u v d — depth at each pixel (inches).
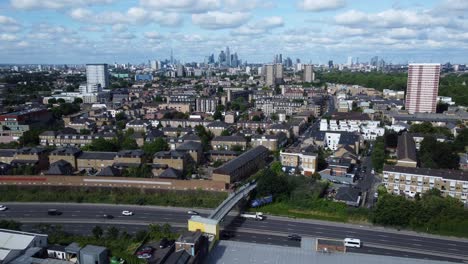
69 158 7500.0
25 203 6018.7
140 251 4101.9
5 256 3567.9
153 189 6314.0
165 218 5428.2
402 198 5428.2
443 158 7386.8
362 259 3873.0
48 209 5762.8
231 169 6697.8
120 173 6840.6
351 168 7844.5
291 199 5989.2
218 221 4399.6
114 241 4498.0
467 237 4815.5
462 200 6048.2
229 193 6131.9
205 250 3850.9
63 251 3809.1
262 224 5236.2
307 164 7687.0
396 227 5113.2
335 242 4116.6
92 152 7741.1
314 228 5108.3
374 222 5216.5
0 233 4035.4
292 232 4977.9
